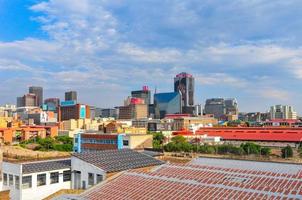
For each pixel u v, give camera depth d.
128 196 52.03
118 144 149.75
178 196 49.28
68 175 74.19
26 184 68.06
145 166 72.44
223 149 159.12
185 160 107.56
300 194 44.97
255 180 53.84
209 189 50.59
